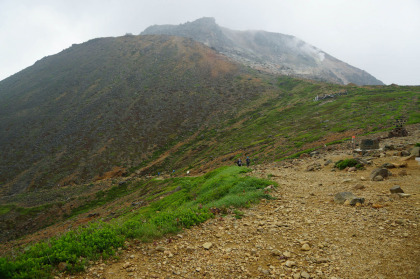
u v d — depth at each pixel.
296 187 14.45
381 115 61.59
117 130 131.50
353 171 17.17
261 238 7.30
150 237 7.28
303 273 5.27
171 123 134.88
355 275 5.09
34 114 156.12
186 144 108.94
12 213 64.44
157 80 187.12
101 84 187.75
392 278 4.84
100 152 112.69
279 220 8.80
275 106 128.38
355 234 6.99
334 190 12.80
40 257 5.52
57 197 75.25
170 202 27.45
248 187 15.20
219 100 155.38
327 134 53.25
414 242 6.11
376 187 11.98
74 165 104.38
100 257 6.04
